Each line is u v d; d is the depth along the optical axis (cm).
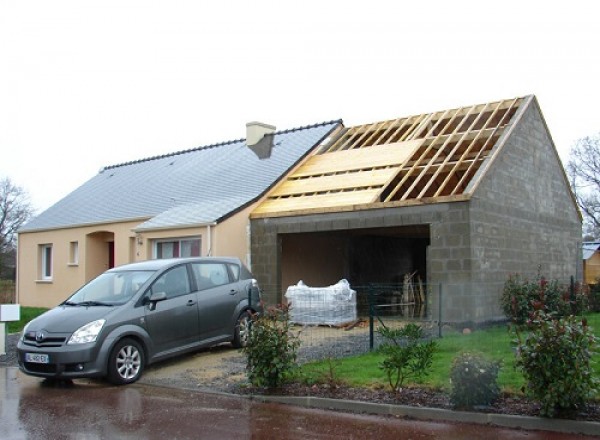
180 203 1930
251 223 1695
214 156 2341
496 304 1436
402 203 1432
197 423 703
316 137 2059
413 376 821
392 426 670
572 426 624
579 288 1658
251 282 1200
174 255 1725
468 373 697
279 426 682
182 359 1098
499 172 1520
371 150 1848
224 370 995
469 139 1677
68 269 2234
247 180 1906
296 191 1747
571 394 629
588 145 4400
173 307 1025
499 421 659
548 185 1867
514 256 1571
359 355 1034
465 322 1247
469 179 1736
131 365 948
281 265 1684
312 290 1447
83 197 2528
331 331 1353
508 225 1549
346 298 1448
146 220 1934
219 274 1148
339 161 1852
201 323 1070
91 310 953
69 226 2212
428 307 1274
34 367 916
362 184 1636
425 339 1104
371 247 2175
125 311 955
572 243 2044
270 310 875
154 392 877
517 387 743
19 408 795
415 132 1884
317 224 1573
